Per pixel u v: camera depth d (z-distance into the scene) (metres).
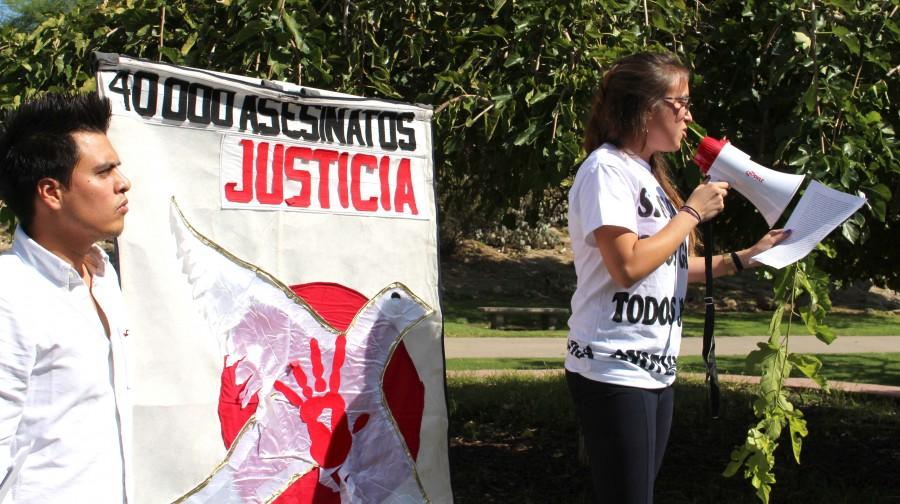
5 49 4.45
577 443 6.71
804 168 3.62
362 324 2.87
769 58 4.21
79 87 4.17
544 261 23.55
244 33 3.89
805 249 2.74
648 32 4.16
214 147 2.65
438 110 4.04
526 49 4.12
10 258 1.93
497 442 6.82
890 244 5.47
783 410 3.01
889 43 4.11
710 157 2.84
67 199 1.99
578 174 2.66
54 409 1.92
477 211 6.16
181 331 2.56
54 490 1.91
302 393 2.75
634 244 2.49
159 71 2.56
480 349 13.42
